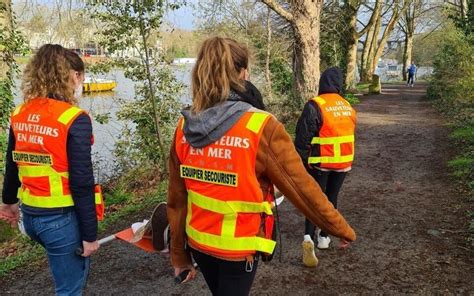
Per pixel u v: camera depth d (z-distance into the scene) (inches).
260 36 657.6
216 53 80.7
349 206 247.8
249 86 83.8
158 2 345.7
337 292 156.6
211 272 87.7
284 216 233.5
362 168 335.6
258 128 78.4
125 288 165.5
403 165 338.6
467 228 205.2
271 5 512.4
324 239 187.6
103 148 408.5
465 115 532.4
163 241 102.4
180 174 86.7
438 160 347.3
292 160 80.0
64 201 104.3
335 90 172.4
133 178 380.2
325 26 932.0
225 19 621.3
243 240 80.8
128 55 361.7
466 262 173.6
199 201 83.4
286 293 156.8
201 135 80.9
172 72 383.9
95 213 105.8
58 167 102.7
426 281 161.2
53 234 105.3
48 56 106.5
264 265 176.7
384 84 1521.9
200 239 83.9
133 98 386.6
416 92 1114.1
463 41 640.4
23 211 108.6
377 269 171.6
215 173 80.8
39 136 102.5
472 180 276.1
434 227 210.2
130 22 343.0
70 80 108.0
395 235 203.3
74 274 109.7
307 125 165.8
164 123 396.8
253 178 79.2
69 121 101.6
